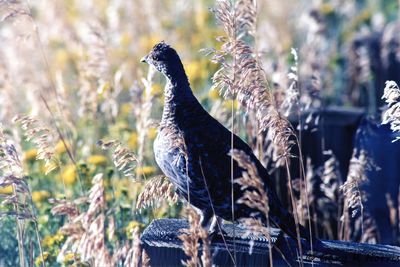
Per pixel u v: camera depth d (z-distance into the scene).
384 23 20.47
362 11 22.66
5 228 10.75
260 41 17.50
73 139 13.74
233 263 8.88
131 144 13.06
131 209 11.23
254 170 7.95
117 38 17.56
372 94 17.23
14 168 9.21
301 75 15.71
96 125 14.26
